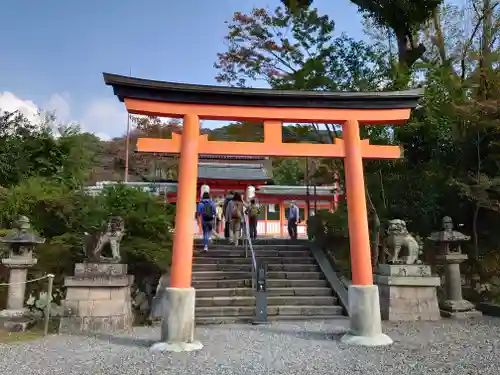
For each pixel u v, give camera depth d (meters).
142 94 7.50
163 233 12.77
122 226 9.71
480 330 8.66
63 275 11.45
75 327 8.82
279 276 12.56
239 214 15.51
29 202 12.53
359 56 15.23
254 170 30.06
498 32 15.55
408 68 14.69
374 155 8.26
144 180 33.09
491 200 11.37
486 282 12.47
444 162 13.32
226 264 13.05
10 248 9.52
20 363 6.17
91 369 5.79
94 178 30.39
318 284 12.23
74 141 17.14
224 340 7.82
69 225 12.45
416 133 13.82
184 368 5.81
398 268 10.39
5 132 16.89
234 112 7.88
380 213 14.14
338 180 15.91
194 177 7.47
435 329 8.81
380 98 8.14
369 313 7.46
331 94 7.96
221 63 16.44
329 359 6.30
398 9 15.34
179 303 7.04
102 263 9.24
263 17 15.91
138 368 5.81
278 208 32.06
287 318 10.48
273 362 6.14
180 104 7.71
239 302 11.06
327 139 17.86
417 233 13.47
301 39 15.61
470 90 13.89
